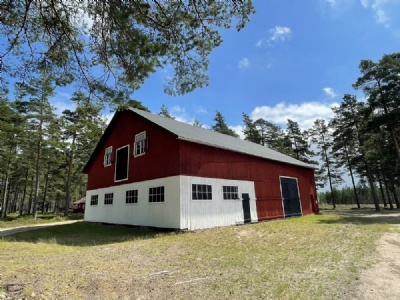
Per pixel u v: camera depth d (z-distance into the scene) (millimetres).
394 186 35750
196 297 4219
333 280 5027
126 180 17109
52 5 5727
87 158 34312
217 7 6195
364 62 26797
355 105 34594
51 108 28453
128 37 6074
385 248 7984
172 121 18844
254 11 6395
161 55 6680
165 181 13883
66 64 6527
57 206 59500
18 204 65500
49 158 37719
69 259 7105
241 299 4133
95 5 5734
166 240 10289
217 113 54125
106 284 4762
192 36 6621
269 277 5238
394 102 24531
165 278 5238
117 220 17203
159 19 6145
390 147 28125
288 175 22281
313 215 22641
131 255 7570
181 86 7371
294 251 7715
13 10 5746
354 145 36500
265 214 18156
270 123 48156
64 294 4191
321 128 45250
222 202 15000
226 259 6879
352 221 16281
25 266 6156
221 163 15695
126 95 7199
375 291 4457
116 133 19359
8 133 27500
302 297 4195
